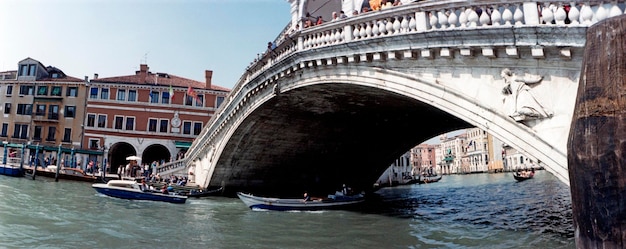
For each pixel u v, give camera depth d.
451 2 7.85
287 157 24.03
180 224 13.62
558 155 6.52
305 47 12.12
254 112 17.20
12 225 11.65
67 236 10.75
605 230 3.48
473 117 7.80
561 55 6.61
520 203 22.06
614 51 3.71
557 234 12.20
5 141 34.22
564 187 34.16
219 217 15.65
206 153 24.05
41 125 34.34
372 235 12.31
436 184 47.59
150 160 36.38
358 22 10.12
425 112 15.74
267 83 14.91
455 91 8.09
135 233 11.66
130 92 34.66
